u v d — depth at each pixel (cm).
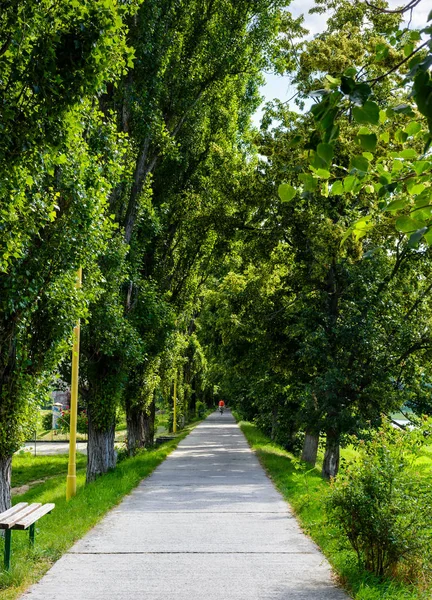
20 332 1011
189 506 1338
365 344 2097
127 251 1889
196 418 6594
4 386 1020
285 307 2403
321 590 723
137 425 2952
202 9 2222
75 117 725
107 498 1388
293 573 802
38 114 672
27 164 702
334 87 271
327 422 2088
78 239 1053
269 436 4128
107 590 724
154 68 1892
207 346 3831
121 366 1997
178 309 2953
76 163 1048
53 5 671
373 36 1858
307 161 342
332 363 2127
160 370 3064
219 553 911
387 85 1717
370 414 2133
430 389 2267
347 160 1423
